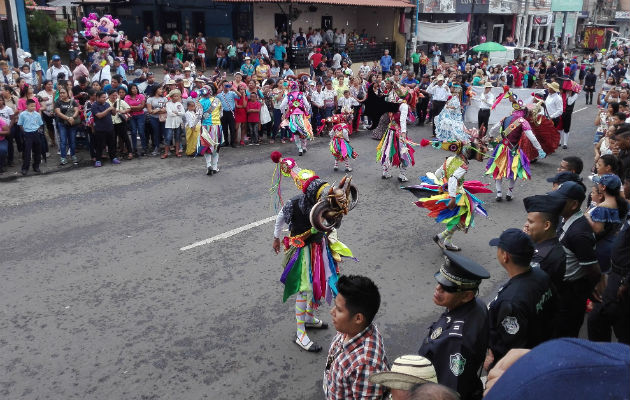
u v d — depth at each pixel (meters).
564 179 5.53
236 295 6.45
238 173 11.67
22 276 6.90
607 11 60.19
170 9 28.64
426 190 7.64
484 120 14.91
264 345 5.45
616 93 14.11
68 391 4.74
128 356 5.26
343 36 28.20
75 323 5.84
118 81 12.90
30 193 10.20
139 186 10.69
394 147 10.73
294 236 5.20
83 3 28.11
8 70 14.66
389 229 8.52
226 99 13.71
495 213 9.34
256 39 24.84
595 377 1.23
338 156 11.59
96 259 7.39
